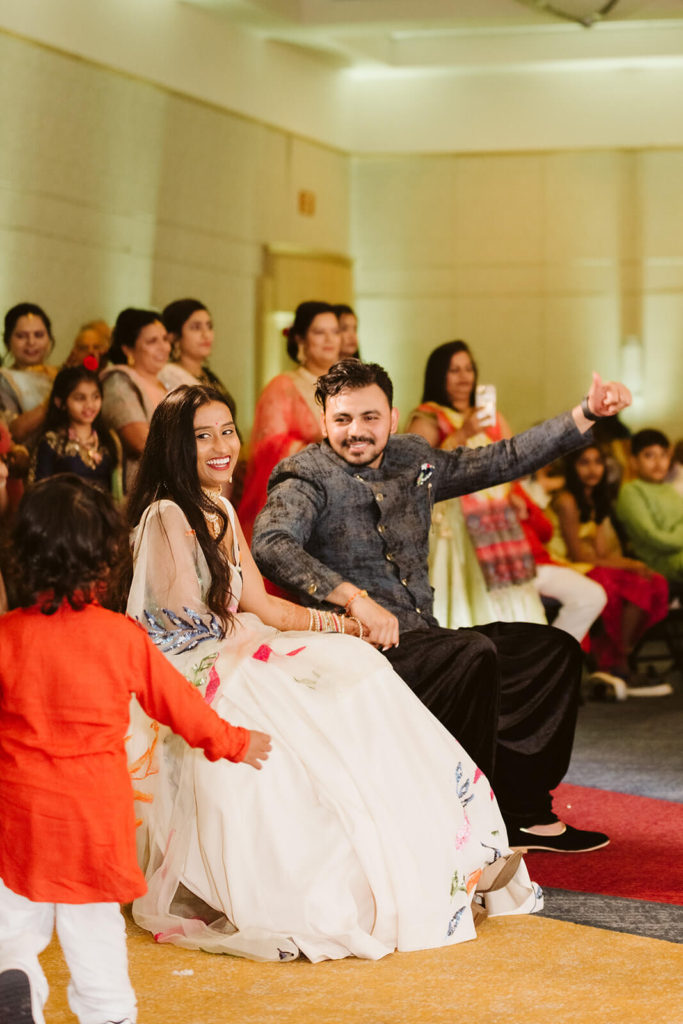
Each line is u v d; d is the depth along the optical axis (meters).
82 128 6.42
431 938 2.82
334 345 6.00
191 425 3.07
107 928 2.28
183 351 6.11
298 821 2.82
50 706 2.26
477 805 3.01
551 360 8.62
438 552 5.27
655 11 7.58
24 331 5.81
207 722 2.42
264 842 2.81
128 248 6.76
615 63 8.27
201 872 2.88
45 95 6.19
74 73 6.36
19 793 2.23
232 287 7.54
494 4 7.52
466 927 2.89
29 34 6.08
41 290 6.24
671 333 8.57
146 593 3.02
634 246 8.54
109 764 2.27
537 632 3.70
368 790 2.83
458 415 5.64
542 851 3.67
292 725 2.88
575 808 4.18
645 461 7.26
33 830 2.21
